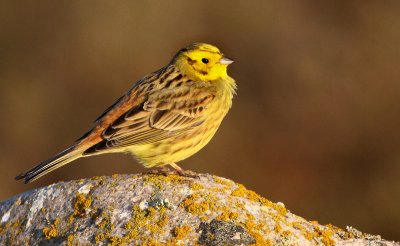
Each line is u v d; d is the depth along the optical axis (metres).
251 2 19.94
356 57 18.69
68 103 18.77
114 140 9.49
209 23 19.80
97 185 8.61
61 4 20.31
